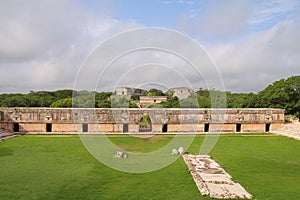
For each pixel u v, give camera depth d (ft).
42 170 56.70
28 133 122.31
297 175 55.57
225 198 41.65
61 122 126.00
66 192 43.83
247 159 70.38
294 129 127.54
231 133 128.88
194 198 41.68
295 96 178.29
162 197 42.06
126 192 44.09
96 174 53.93
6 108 124.77
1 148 82.74
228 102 206.39
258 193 44.14
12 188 45.39
